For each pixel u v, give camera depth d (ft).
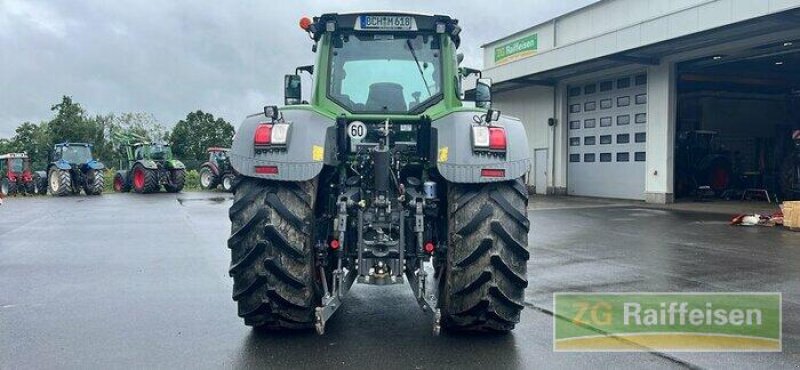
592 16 62.34
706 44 49.37
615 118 63.26
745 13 40.98
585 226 36.76
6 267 23.13
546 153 73.15
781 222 36.24
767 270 21.84
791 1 37.96
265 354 12.61
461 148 12.67
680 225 37.04
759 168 70.90
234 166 12.80
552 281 20.02
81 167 78.95
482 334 13.98
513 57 74.84
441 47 15.29
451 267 12.87
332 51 15.29
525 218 12.94
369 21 15.06
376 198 12.82
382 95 15.14
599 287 19.06
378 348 13.00
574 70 62.49
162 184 83.97
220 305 16.90
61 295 18.22
